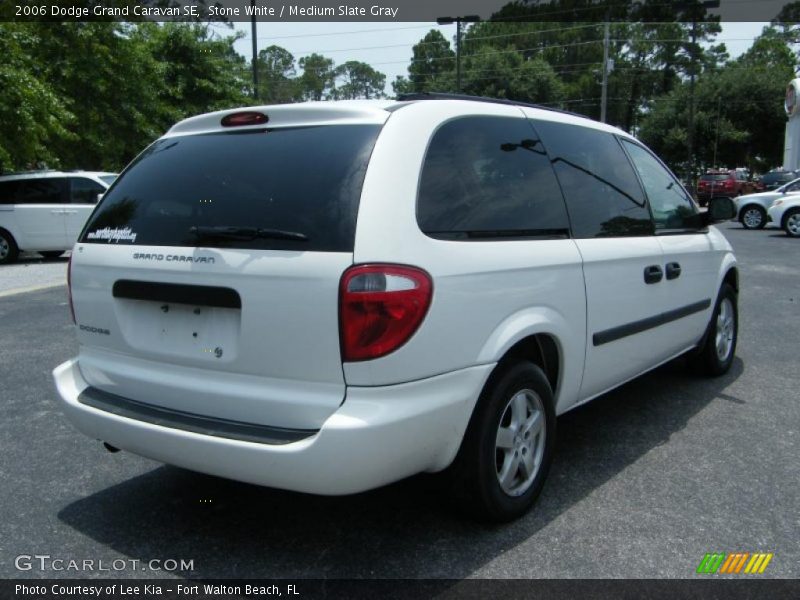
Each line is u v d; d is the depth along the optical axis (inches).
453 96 122.0
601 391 146.3
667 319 164.2
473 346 105.0
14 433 164.9
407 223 98.7
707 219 186.1
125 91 658.2
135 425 107.1
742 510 123.9
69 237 512.1
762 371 213.8
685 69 2620.6
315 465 92.8
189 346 106.7
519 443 119.3
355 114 106.8
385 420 93.7
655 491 131.6
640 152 171.8
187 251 105.5
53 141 588.4
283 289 96.2
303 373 96.5
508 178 120.8
